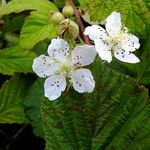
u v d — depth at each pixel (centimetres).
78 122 10
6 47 13
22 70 12
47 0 12
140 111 10
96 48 10
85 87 10
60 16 10
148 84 12
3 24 13
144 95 10
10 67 12
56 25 11
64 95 10
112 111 10
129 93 10
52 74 10
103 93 10
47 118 10
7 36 13
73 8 11
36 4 12
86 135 10
